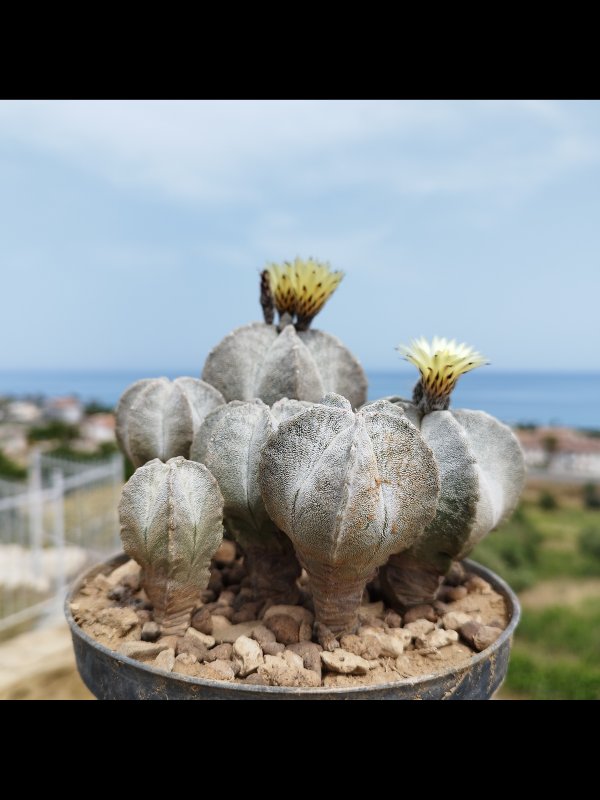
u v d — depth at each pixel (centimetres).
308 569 22
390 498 20
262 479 22
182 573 23
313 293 32
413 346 28
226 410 26
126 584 29
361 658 22
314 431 21
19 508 112
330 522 19
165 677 19
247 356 31
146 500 23
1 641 77
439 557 26
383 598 28
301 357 29
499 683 23
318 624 23
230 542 34
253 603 26
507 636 23
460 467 24
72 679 64
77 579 29
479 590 30
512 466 27
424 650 23
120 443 33
